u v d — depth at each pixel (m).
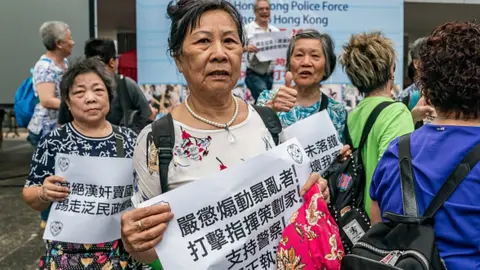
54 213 2.48
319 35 2.97
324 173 2.60
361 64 2.74
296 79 2.92
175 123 1.68
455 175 1.52
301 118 2.89
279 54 5.64
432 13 9.49
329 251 1.65
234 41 1.64
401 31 7.27
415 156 1.63
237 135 1.72
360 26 7.19
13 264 4.56
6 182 8.48
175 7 1.69
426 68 1.63
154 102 6.88
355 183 2.58
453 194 1.52
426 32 12.08
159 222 1.51
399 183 1.64
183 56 1.67
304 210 1.70
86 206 2.49
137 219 1.51
